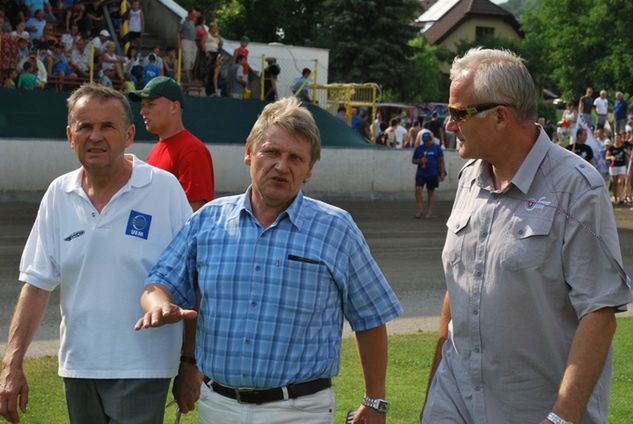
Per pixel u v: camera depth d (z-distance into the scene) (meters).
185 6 53.97
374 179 25.23
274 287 3.78
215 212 3.97
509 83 3.63
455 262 3.84
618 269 3.53
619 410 6.86
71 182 4.51
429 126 32.62
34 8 25.16
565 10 73.81
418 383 7.45
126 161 4.56
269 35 60.78
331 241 3.84
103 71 25.66
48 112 21.52
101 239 4.42
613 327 3.56
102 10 28.05
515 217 3.67
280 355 3.76
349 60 53.47
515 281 3.65
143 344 4.42
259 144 3.79
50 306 9.94
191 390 4.55
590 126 37.41
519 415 3.73
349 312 3.98
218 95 28.25
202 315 3.90
